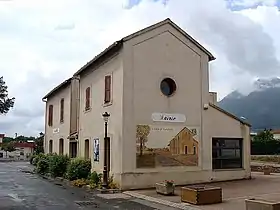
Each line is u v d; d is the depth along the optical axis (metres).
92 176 20.45
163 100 20.06
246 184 20.09
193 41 21.19
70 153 27.86
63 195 17.28
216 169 21.34
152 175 19.30
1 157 67.50
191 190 14.38
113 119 20.02
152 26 20.05
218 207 13.55
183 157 20.25
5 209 13.48
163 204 14.63
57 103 32.34
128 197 16.62
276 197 15.49
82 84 25.12
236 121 22.17
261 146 48.81
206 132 21.14
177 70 20.62
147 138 19.44
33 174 29.44
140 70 19.64
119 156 19.05
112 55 20.47
